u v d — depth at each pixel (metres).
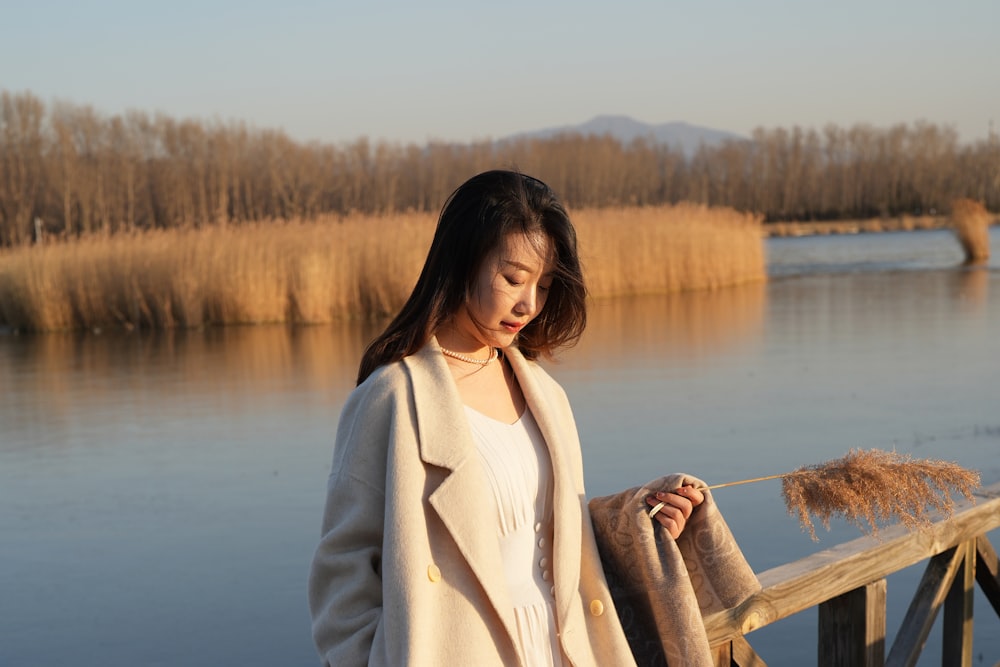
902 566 2.38
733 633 1.91
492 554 1.50
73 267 18.97
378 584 1.51
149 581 5.16
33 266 18.92
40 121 56.22
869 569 2.27
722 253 24.61
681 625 1.62
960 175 88.62
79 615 4.77
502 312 1.58
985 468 6.68
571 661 1.58
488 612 1.50
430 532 1.50
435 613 1.47
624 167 86.50
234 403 10.01
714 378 10.68
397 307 18.67
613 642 1.64
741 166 92.69
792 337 14.14
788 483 1.69
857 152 91.56
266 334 16.39
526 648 1.54
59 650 4.40
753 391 9.84
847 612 2.35
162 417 9.44
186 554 5.54
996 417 8.37
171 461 7.66
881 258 37.44
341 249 18.69
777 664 4.05
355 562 1.50
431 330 1.58
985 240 33.44
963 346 12.80
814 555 2.23
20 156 54.91
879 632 2.36
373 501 1.52
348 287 18.72
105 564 5.43
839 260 36.94
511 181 1.60
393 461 1.50
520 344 1.79
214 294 18.23
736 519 5.77
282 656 4.30
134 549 5.65
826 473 1.70
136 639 4.48
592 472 6.88
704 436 7.85
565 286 1.69
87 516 6.30
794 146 91.12
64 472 7.46
